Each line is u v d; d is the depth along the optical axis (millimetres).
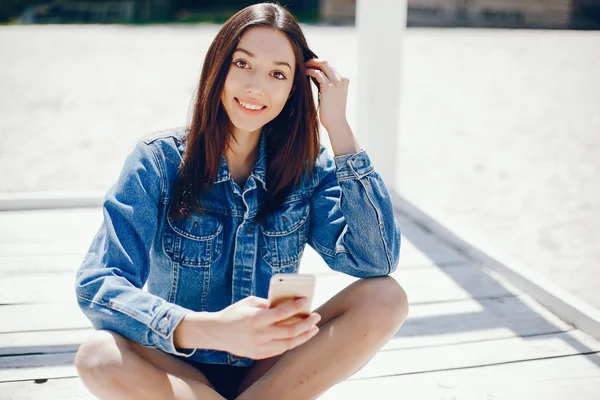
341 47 13000
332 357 1760
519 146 6832
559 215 4746
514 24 19234
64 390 2332
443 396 2377
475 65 11812
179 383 1599
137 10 20500
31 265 3438
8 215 4242
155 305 1590
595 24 18906
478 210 4844
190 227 1844
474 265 3621
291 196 1962
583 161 6266
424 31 17000
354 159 1907
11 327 2770
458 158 6363
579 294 3434
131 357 1564
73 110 7977
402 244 3938
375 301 1812
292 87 1881
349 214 1902
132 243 1726
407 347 2721
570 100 9086
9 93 8812
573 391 2424
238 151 1909
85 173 5512
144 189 1780
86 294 1635
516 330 2885
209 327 1555
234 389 1964
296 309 1511
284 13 1825
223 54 1766
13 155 6008
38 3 19484
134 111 8016
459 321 2955
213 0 21672
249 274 1879
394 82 4480
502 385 2453
